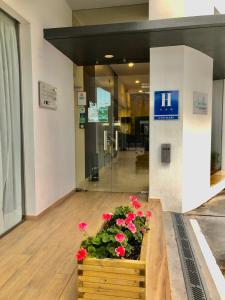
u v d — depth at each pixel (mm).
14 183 3316
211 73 4902
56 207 4172
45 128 3826
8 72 3152
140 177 5371
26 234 3082
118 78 5391
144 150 5352
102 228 2148
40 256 2557
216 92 6996
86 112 5375
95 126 5465
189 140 4371
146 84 5316
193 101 4395
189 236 3543
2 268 2346
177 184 4281
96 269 1668
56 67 4203
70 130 4914
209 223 4000
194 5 4098
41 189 3709
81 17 5062
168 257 2982
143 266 1610
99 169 5477
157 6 4039
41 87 3627
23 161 3520
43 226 3336
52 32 3680
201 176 4797
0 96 3002
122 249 1676
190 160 4438
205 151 4871
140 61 4969
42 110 3729
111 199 4656
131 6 4727
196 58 4383
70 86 4879
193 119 4438
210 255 3043
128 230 1979
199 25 3357
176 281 2521
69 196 4836
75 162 5250
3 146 3064
